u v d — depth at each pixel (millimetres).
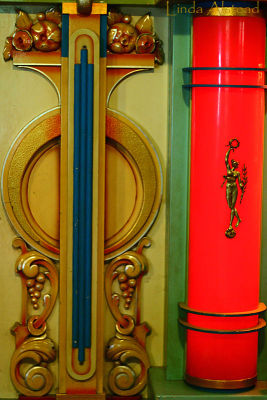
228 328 4387
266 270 4566
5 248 4539
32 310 4562
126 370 4574
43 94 4492
